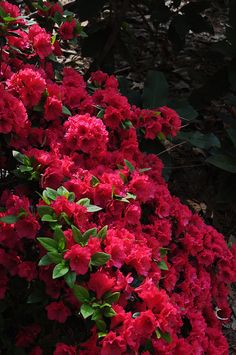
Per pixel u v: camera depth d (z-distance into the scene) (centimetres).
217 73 352
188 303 229
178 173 346
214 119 391
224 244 247
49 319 200
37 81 221
